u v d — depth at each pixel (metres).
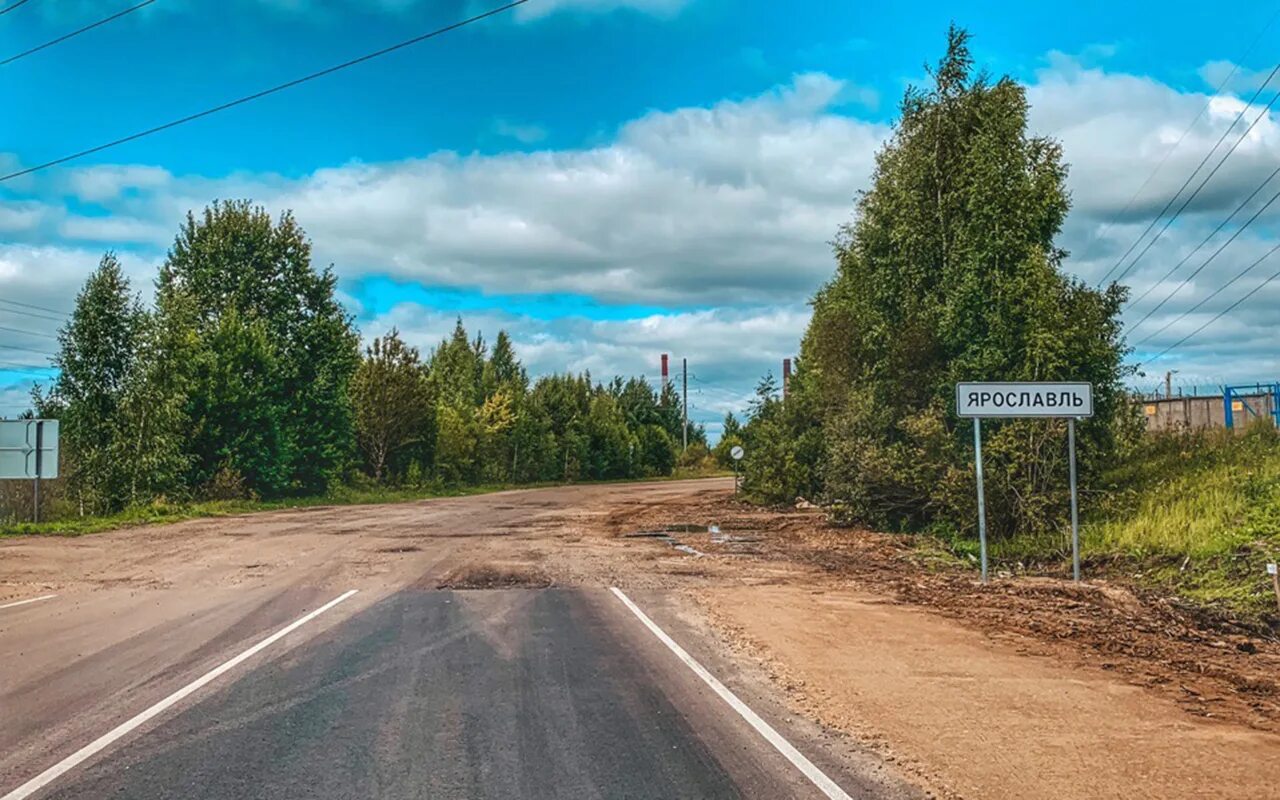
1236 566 14.37
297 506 36.12
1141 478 23.64
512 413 67.12
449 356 74.62
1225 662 8.70
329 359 43.59
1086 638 9.73
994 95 23.48
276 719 6.50
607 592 12.90
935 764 5.55
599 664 8.28
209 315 41.19
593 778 5.29
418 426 51.97
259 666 8.20
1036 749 5.86
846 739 6.05
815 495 34.56
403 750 5.80
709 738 6.05
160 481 30.67
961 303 22.59
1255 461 21.48
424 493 48.81
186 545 19.91
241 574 15.00
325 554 17.98
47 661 8.44
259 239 42.50
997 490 21.03
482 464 61.38
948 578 14.64
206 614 11.09
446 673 7.93
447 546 19.61
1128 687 7.58
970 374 22.34
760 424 37.09
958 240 23.23
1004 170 22.73
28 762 5.56
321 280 43.91
